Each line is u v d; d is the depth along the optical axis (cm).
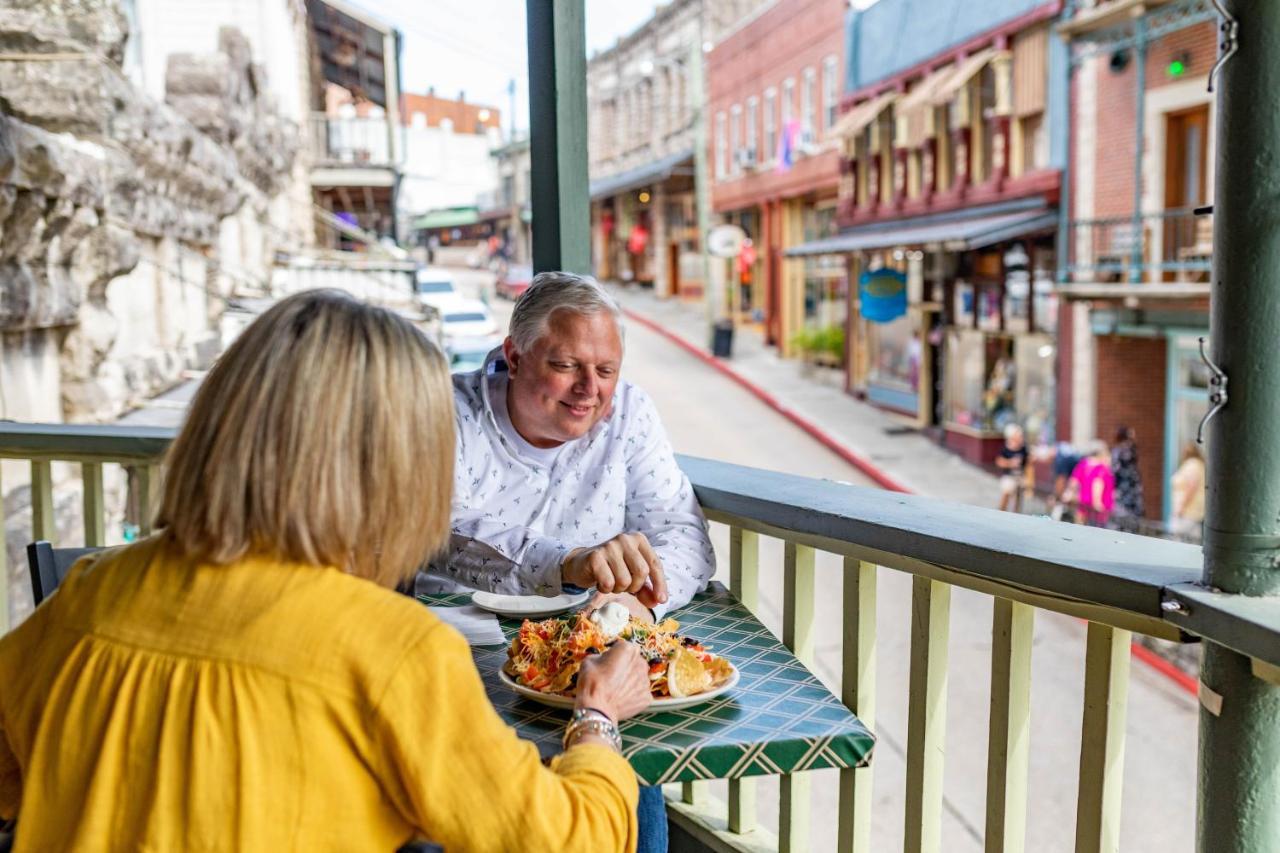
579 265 294
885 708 786
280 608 127
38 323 500
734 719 176
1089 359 1555
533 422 247
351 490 130
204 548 129
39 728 131
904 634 890
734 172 3250
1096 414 1547
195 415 132
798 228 2895
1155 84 1420
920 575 198
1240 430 143
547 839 127
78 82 546
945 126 2017
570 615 232
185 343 912
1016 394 1794
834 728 172
